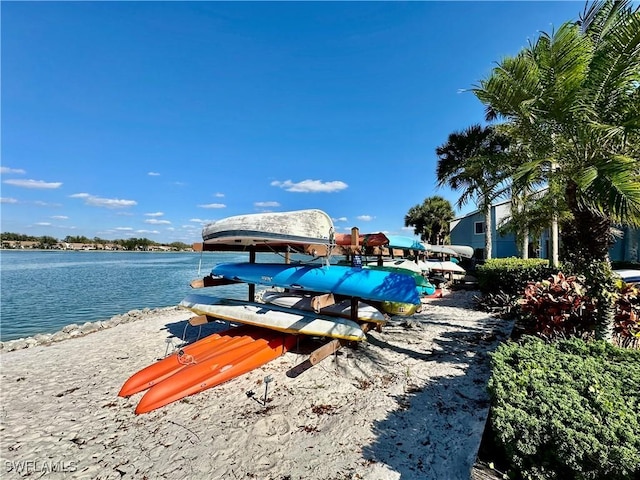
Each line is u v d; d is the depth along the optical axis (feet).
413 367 16.42
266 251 22.41
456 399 12.94
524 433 6.96
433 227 108.68
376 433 10.78
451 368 16.15
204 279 21.61
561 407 7.06
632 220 12.75
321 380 15.10
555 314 15.53
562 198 18.54
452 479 8.45
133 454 10.01
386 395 13.50
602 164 12.69
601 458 5.91
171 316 31.45
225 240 18.43
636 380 8.02
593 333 14.39
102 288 62.34
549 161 15.58
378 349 19.13
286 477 8.84
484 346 19.34
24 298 49.47
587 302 14.60
